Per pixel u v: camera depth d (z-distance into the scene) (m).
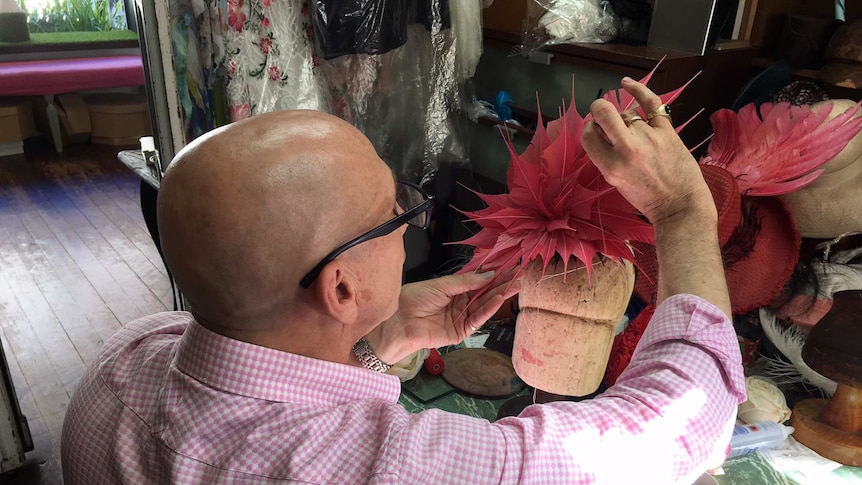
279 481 0.50
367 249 0.54
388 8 1.50
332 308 0.52
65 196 3.61
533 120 1.67
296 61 1.54
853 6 1.39
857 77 1.20
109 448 0.57
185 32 1.43
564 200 0.74
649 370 0.60
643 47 1.44
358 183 0.52
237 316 0.53
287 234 0.49
